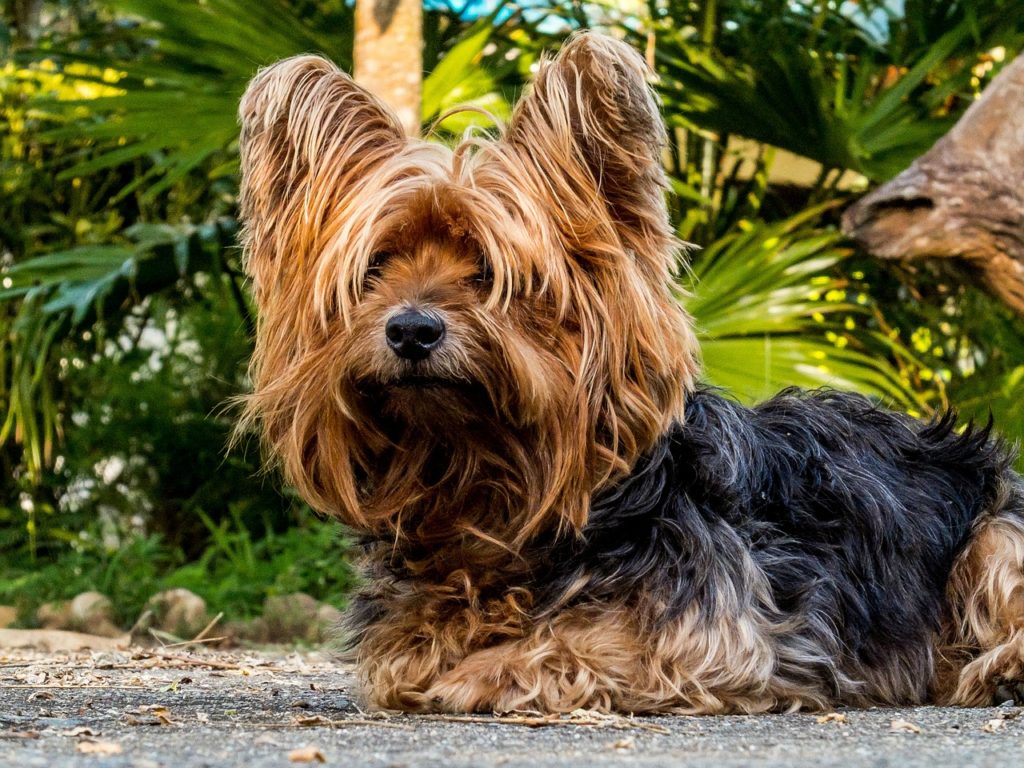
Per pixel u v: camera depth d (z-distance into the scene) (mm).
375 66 6973
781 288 7793
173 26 7828
